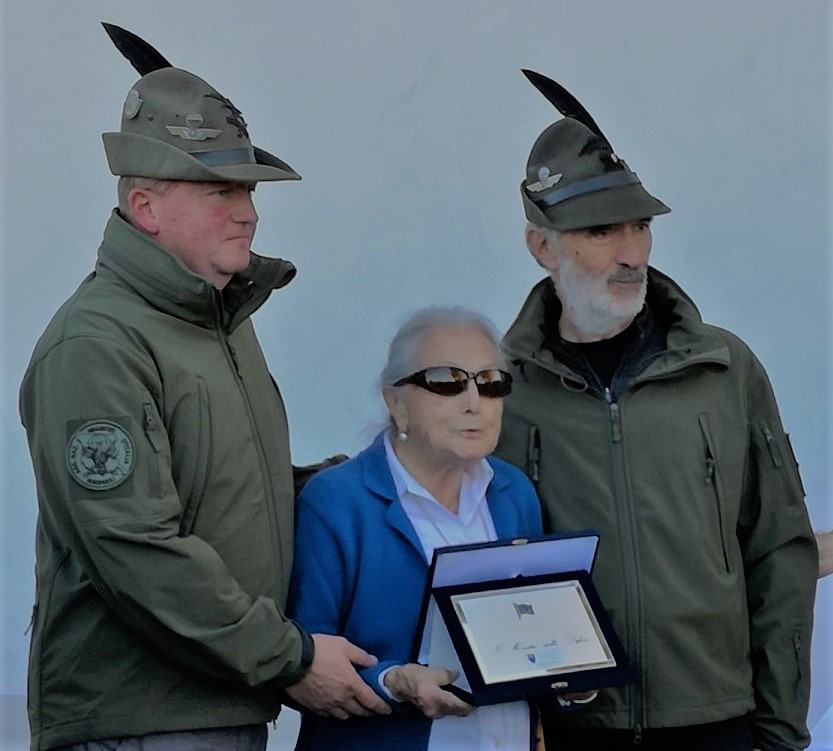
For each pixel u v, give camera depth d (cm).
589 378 682
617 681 596
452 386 603
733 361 694
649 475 668
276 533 602
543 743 638
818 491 821
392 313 812
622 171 679
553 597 610
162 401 567
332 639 589
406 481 616
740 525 707
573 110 709
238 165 588
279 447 622
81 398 551
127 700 574
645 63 811
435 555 584
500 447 686
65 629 584
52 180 802
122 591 548
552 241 682
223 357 600
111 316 567
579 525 668
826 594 834
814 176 811
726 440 682
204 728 581
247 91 808
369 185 811
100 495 546
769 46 808
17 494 805
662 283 705
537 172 689
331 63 806
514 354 678
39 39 797
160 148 581
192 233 588
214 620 551
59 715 582
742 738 682
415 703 580
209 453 575
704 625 662
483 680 575
